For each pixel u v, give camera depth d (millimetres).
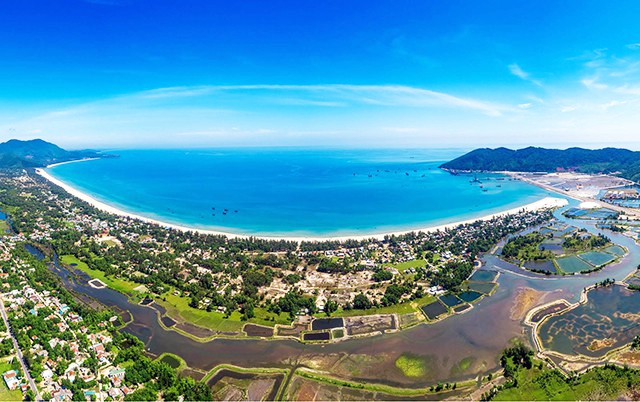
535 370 117812
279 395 110562
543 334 139500
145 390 107688
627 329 141500
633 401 103000
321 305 162500
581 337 137000
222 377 118312
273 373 120062
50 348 125125
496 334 140125
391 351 130500
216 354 129750
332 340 137250
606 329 141875
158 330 145250
